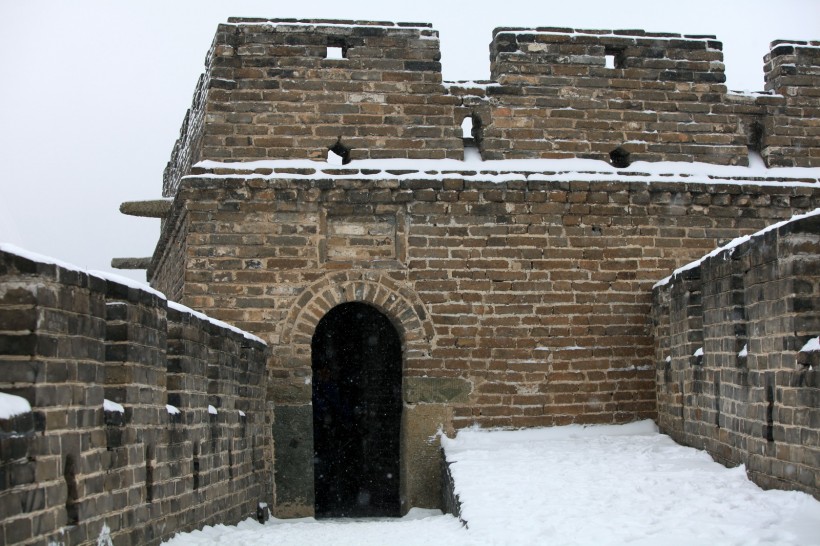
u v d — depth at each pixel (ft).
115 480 29.71
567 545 31.76
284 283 55.83
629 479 42.32
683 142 60.49
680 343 51.83
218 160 56.44
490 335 56.70
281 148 56.90
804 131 61.82
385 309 56.54
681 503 36.83
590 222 58.03
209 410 40.81
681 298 51.60
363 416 73.92
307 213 56.18
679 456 47.44
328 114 57.36
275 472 54.54
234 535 39.73
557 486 41.88
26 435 23.94
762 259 39.27
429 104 58.03
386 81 57.98
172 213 60.59
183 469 36.78
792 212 59.77
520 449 52.24
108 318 30.60
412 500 55.26
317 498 73.46
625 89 60.23
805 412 35.65
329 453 74.28
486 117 58.80
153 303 33.17
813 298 36.40
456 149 58.03
